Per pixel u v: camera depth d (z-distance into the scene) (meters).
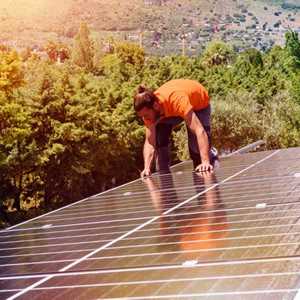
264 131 61.19
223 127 59.66
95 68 121.19
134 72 83.62
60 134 46.72
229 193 7.22
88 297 3.62
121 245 5.05
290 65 85.06
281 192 6.68
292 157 11.57
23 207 51.34
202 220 5.58
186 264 3.98
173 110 9.99
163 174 10.97
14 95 46.78
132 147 58.19
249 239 4.45
